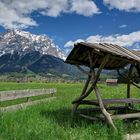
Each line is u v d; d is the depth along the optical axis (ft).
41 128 38.09
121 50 46.57
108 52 41.45
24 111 52.54
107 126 42.01
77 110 51.01
